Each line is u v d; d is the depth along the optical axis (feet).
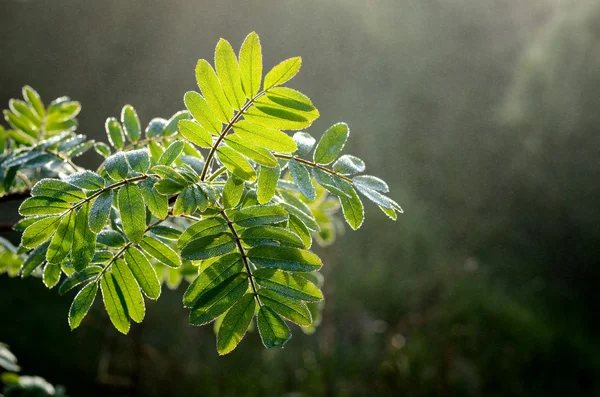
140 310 4.01
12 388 8.08
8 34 28.68
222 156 4.00
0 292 23.16
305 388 18.97
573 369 22.04
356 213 4.10
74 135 5.69
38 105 6.46
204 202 3.73
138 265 4.03
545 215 29.48
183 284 22.91
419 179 31.58
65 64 29.25
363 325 21.12
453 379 19.60
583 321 25.38
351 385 18.58
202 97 3.88
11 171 5.15
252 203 4.09
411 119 33.68
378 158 31.96
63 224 3.78
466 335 21.75
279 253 3.75
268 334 3.65
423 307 23.39
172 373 19.26
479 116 32.94
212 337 21.67
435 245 27.71
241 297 3.69
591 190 28.76
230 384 19.60
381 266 25.32
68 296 23.71
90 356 19.51
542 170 30.09
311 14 34.83
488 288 24.98
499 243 29.01
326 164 4.30
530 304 25.35
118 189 3.87
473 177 31.24
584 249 28.07
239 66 3.77
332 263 21.86
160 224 4.60
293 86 34.22
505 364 21.40
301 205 4.56
